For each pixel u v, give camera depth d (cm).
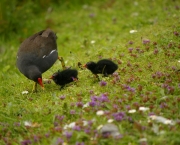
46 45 1265
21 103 1149
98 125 898
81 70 1309
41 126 974
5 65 1672
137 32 1591
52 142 863
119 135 839
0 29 1991
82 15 2103
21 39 1958
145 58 1289
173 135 834
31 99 1149
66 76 1167
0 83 1370
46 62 1247
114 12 2031
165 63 1220
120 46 1460
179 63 1201
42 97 1152
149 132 850
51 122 995
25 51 1244
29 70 1209
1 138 977
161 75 1123
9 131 988
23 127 994
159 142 812
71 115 992
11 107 1091
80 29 1939
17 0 2186
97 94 1086
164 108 950
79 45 1686
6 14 2028
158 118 882
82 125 895
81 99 1055
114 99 1016
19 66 1249
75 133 856
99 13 2086
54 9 2236
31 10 2184
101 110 929
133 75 1173
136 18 1825
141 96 1018
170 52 1295
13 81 1364
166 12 1789
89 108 978
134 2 2098
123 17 1945
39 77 1191
